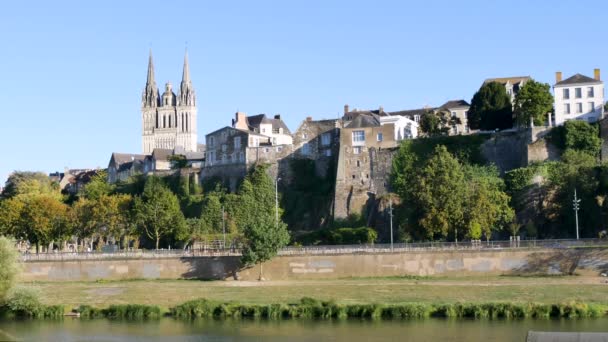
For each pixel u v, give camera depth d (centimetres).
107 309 12031
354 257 14700
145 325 11288
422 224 15700
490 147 19450
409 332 10425
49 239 18850
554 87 19238
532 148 18438
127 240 19375
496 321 10938
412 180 16562
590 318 10938
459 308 11356
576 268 14038
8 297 12012
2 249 12156
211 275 14975
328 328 10812
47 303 12519
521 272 14250
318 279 14625
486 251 14375
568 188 16662
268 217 15288
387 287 13350
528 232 16762
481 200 15712
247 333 10638
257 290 13438
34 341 10338
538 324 10625
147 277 15038
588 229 16275
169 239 19250
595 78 19150
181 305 11988
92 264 15038
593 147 18088
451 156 17262
